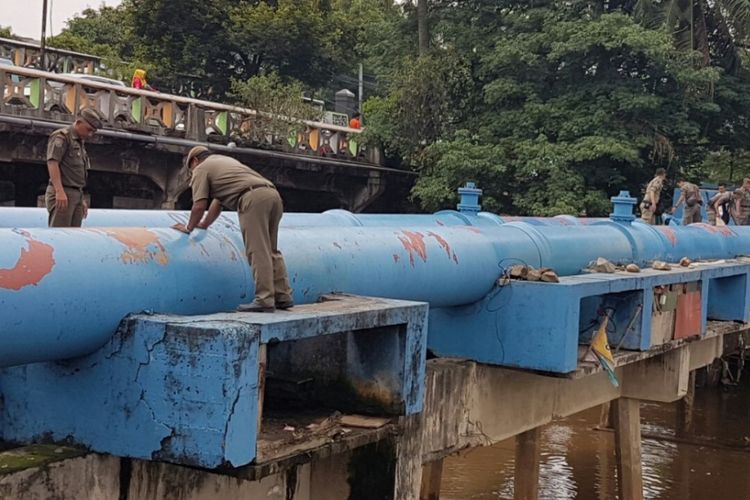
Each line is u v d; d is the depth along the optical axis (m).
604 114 21.64
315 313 4.50
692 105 22.86
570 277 7.91
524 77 23.38
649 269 9.55
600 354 7.84
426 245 6.53
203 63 31.67
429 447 6.90
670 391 10.16
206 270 4.54
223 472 4.25
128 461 4.52
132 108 17.19
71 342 3.95
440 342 7.55
